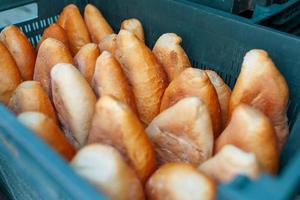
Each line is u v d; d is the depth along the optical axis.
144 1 0.70
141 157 0.40
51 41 0.55
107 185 0.33
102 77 0.50
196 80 0.48
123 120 0.39
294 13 0.72
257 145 0.41
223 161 0.36
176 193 0.36
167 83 0.58
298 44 0.52
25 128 0.32
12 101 0.50
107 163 0.34
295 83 0.54
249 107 0.43
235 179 0.26
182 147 0.44
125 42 0.54
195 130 0.43
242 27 0.57
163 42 0.60
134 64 0.54
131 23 0.69
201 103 0.43
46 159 0.29
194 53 0.66
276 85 0.50
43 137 0.40
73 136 0.49
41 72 0.56
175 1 0.64
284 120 0.52
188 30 0.65
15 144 0.33
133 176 0.36
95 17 0.71
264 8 0.66
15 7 0.70
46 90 0.56
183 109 0.43
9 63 0.56
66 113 0.48
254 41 0.57
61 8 0.78
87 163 0.34
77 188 0.26
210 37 0.62
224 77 0.63
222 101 0.55
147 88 0.54
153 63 0.55
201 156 0.44
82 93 0.48
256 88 0.50
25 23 0.73
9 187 0.54
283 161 0.48
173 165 0.38
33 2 0.73
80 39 0.69
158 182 0.38
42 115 0.41
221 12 0.61
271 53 0.56
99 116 0.40
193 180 0.35
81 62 0.57
